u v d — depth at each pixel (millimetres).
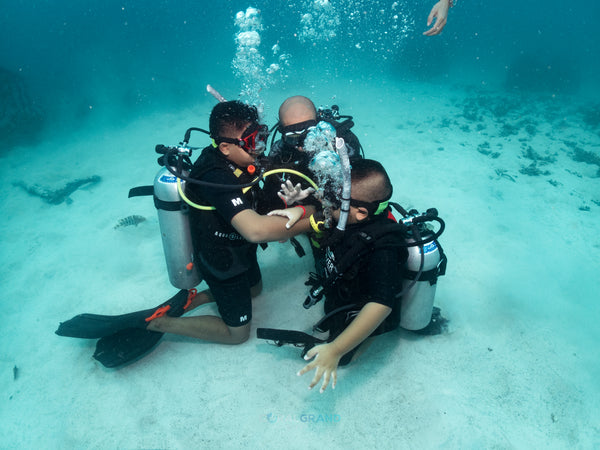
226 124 1827
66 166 7395
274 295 3242
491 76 17375
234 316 2426
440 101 11953
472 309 3105
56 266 3998
